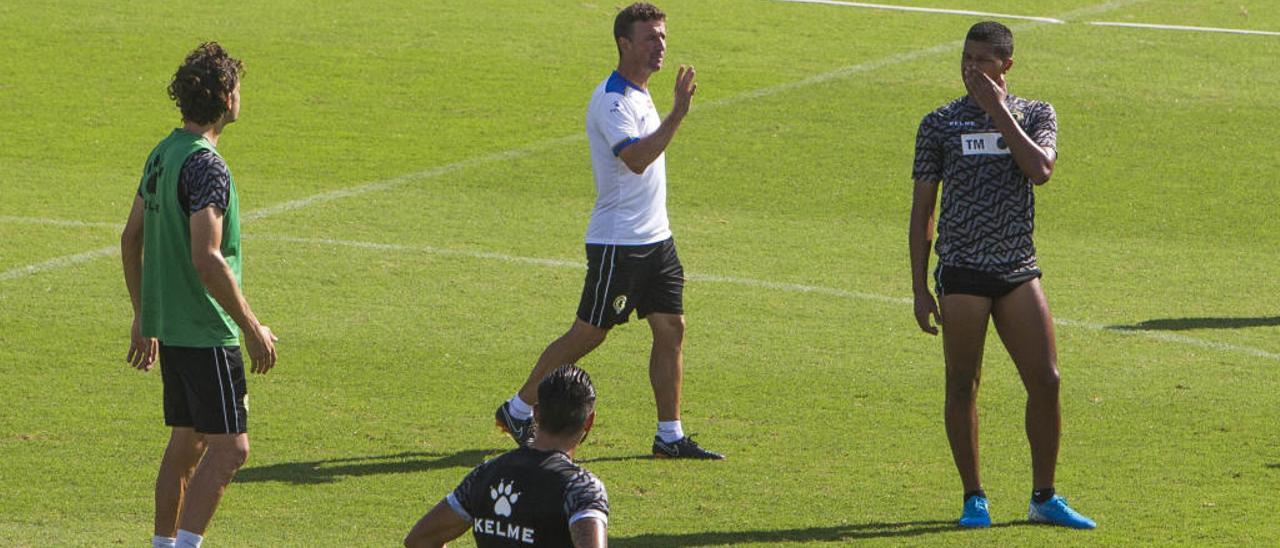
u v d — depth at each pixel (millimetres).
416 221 49062
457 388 33719
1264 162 58594
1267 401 33156
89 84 67188
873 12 84125
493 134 61250
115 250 44844
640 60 28562
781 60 73812
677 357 29312
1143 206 52531
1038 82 70750
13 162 55281
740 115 64500
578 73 71250
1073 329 38781
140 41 74312
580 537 15570
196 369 22250
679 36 77688
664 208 29516
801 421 31734
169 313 22219
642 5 28578
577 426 16406
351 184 53594
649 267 28969
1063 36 79188
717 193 53469
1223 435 30906
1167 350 37031
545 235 47781
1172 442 30469
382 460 29047
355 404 32406
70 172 54281
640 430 31094
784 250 46500
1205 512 26422
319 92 66812
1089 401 33125
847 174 56406
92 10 79500
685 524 25828
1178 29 80875
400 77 69625
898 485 27969
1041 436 25484
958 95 68562
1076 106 66875
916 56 75125
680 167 56812
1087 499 27141
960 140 24672
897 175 56406
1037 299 24938
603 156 28625
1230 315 40156
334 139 59844
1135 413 32344
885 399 33250
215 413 22375
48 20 77188
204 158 21719
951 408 25500
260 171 54938
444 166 56406
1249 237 48875
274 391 33094
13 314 38344
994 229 24703
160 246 22078
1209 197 53812
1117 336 38188
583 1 84625
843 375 34875
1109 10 85000
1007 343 25250
